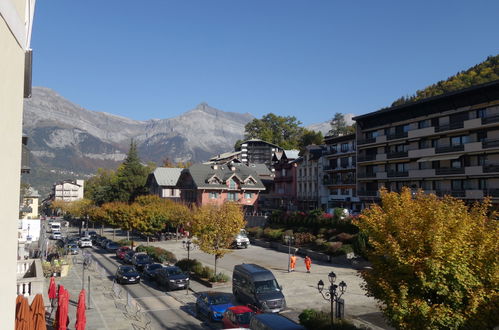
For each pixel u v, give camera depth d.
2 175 6.14
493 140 42.53
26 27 7.85
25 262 21.92
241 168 79.19
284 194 82.62
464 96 45.75
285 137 149.38
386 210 15.40
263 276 24.02
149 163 129.75
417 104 51.16
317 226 46.88
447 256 11.98
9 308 6.59
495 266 12.10
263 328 15.80
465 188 46.25
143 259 38.00
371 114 58.88
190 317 22.81
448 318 11.62
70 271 37.78
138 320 21.27
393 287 12.94
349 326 17.66
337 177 67.62
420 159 50.97
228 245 31.64
